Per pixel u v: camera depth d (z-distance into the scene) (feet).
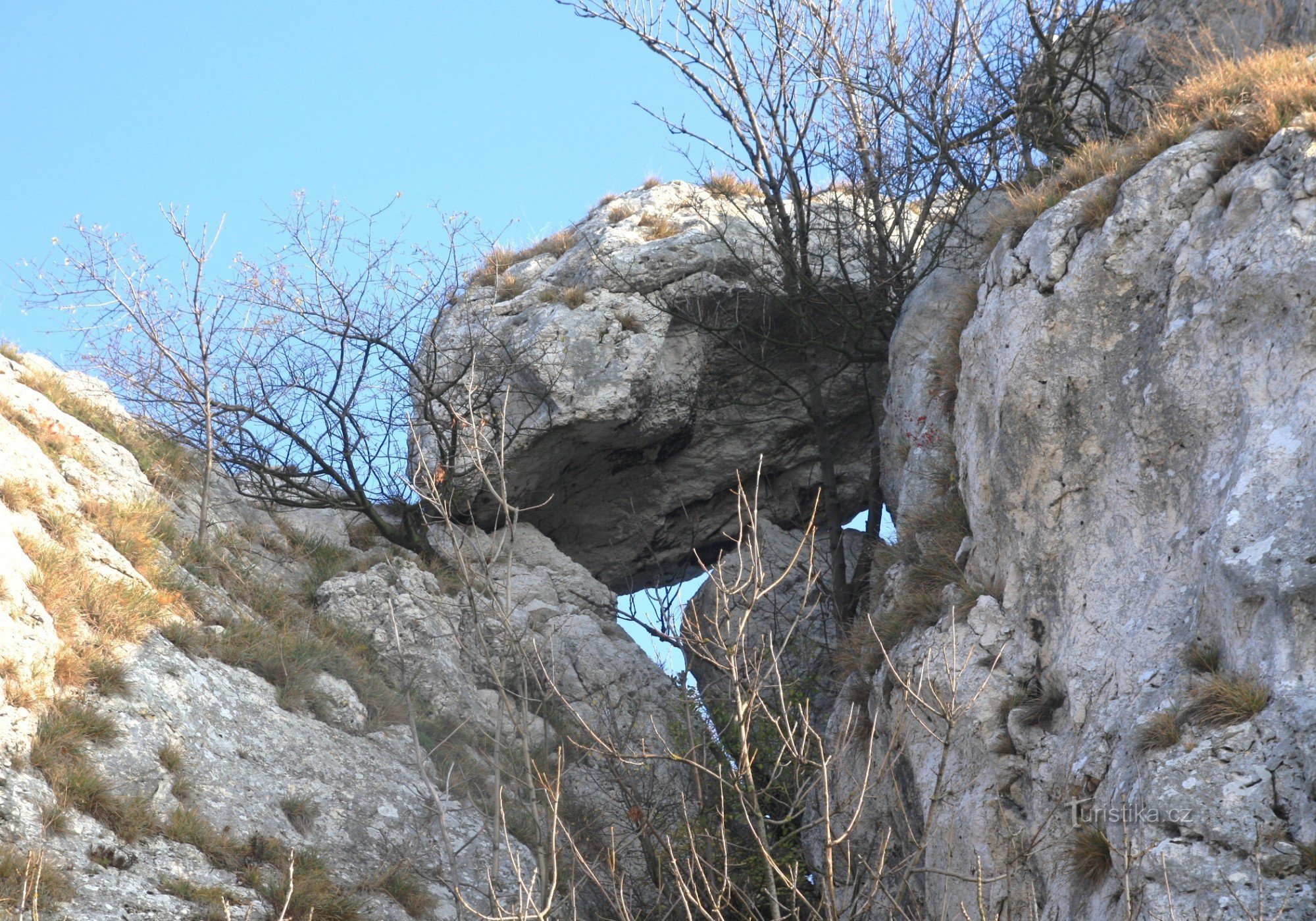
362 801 37.50
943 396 39.42
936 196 54.34
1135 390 28.76
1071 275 30.68
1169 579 26.05
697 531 63.93
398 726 42.78
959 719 29.58
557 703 47.14
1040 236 32.07
